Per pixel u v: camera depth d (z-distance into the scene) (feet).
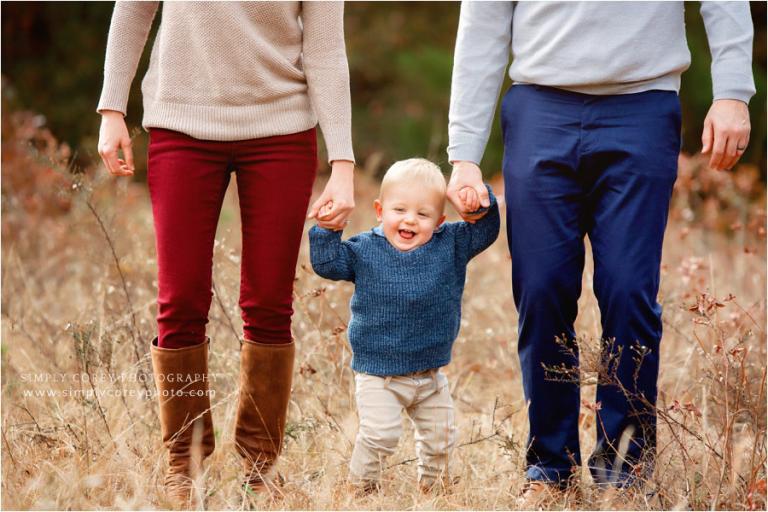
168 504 24.23
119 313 35.58
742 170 53.88
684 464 25.21
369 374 26.78
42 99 107.45
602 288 25.03
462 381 37.96
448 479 27.04
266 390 26.04
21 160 52.08
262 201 24.95
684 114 112.88
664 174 24.67
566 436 26.27
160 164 24.86
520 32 25.90
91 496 24.79
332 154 25.11
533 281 25.27
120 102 25.58
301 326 36.78
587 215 25.94
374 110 125.18
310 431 29.66
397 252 26.63
